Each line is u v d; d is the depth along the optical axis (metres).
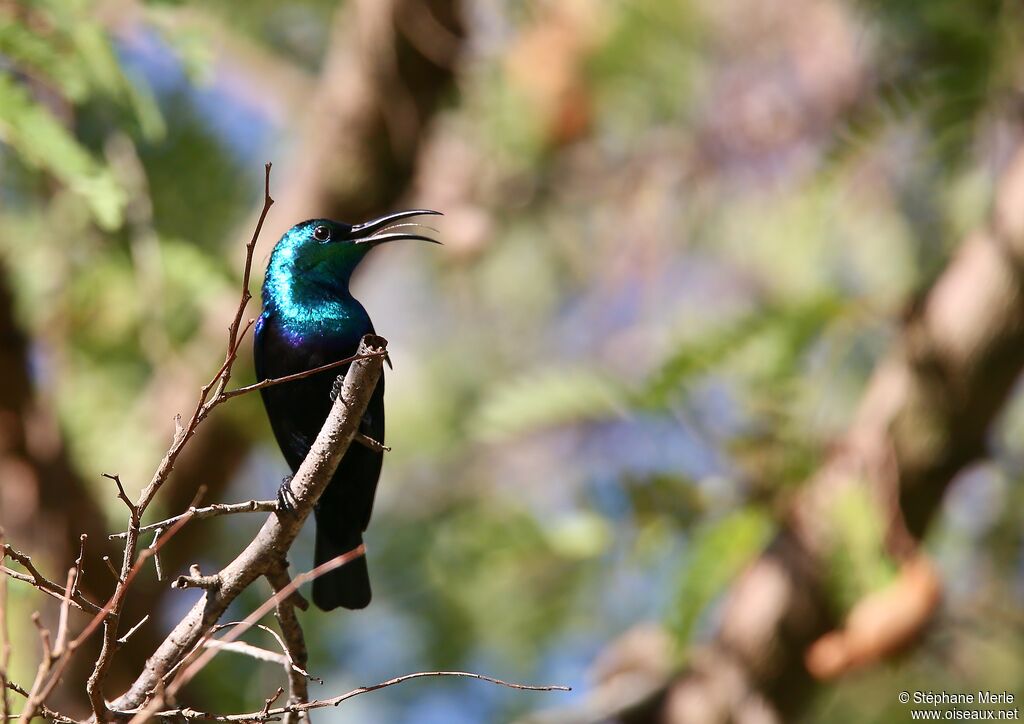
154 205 11.85
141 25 9.45
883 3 10.98
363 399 6.01
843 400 11.32
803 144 12.52
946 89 10.38
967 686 11.85
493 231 13.36
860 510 9.40
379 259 15.12
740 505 9.97
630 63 12.77
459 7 11.54
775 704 10.33
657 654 10.96
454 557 12.62
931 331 9.98
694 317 10.95
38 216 11.52
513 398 9.92
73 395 11.71
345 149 11.66
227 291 9.92
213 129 12.23
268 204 5.44
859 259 12.30
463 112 12.31
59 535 10.67
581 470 12.32
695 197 13.04
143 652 10.77
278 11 13.25
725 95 12.96
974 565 12.15
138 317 11.40
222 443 11.42
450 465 13.73
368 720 12.79
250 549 6.06
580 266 13.86
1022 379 10.27
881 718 12.10
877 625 9.09
